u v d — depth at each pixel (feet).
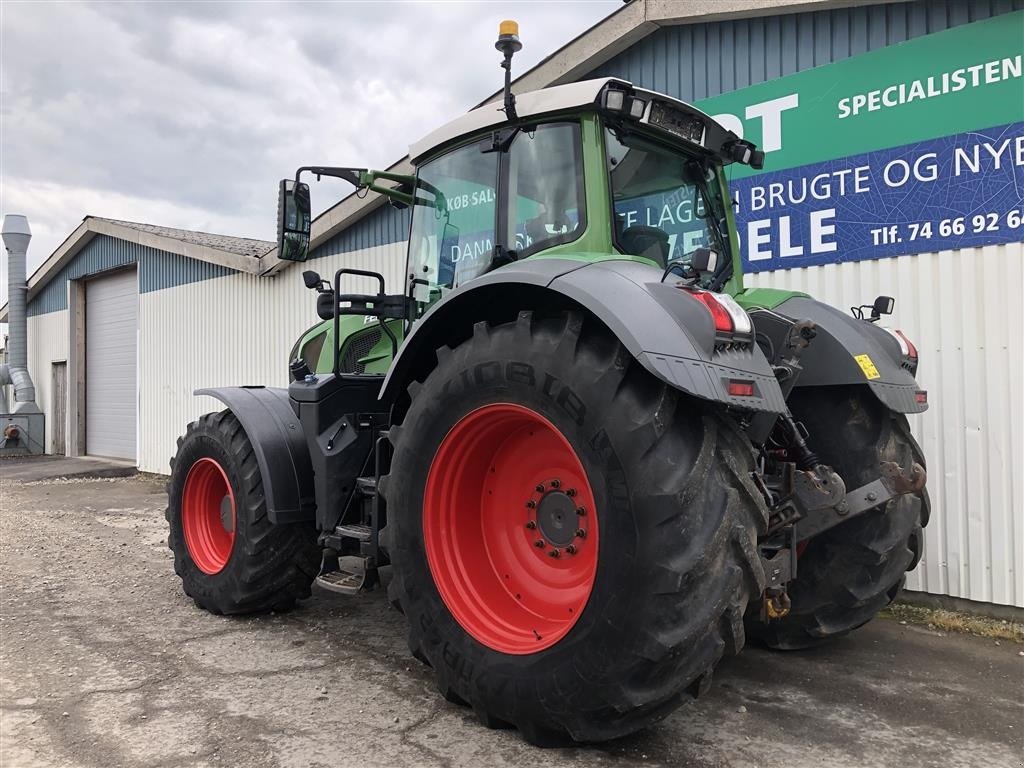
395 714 10.02
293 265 32.60
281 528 13.94
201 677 11.36
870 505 9.84
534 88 21.72
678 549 7.66
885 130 15.99
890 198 15.97
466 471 10.12
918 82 15.52
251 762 8.65
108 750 8.92
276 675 11.48
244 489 13.97
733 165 18.54
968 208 14.93
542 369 8.74
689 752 9.04
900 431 11.57
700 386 7.68
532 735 8.96
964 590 15.07
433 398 9.93
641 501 7.80
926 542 15.55
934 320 15.40
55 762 8.61
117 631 13.65
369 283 28.84
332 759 8.74
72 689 10.81
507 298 10.09
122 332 50.44
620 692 7.98
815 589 11.89
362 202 27.96
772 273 17.89
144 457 43.65
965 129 14.92
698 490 7.81
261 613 14.83
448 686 9.73
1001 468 14.62
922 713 10.29
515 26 10.52
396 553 10.19
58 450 58.03
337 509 12.89
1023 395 14.34
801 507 9.61
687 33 19.08
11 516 27.45
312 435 13.17
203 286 38.58
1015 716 10.23
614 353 8.41
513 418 9.50
